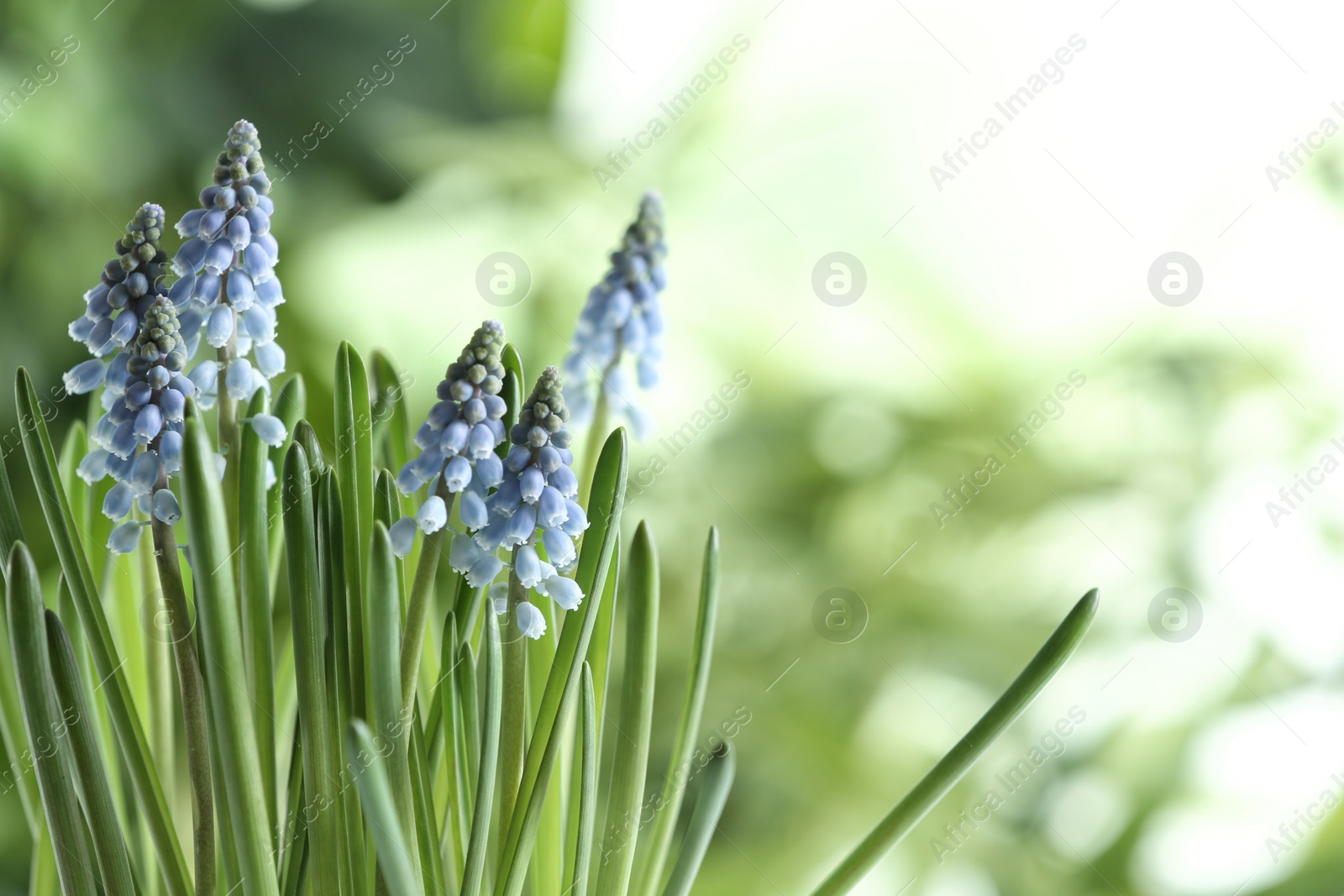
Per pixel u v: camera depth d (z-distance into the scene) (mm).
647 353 819
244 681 697
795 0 2006
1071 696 1632
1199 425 1816
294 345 1775
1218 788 1527
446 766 730
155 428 699
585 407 826
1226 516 1732
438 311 1853
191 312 714
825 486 1821
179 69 1908
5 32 1697
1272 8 1867
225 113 1948
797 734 1561
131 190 1839
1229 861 1491
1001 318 1923
